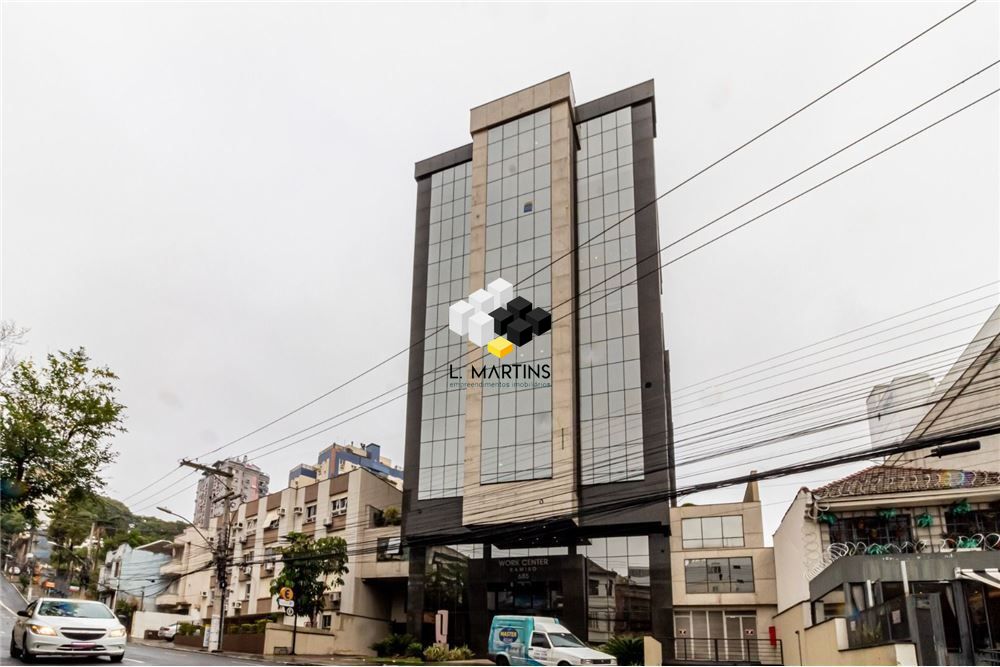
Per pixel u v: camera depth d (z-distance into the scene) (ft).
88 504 109.09
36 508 104.06
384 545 155.94
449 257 160.97
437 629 129.39
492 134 159.33
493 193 153.48
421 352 155.74
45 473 100.58
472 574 131.34
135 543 250.57
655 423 125.80
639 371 130.41
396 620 160.66
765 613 121.08
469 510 132.16
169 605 225.35
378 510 168.45
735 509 129.70
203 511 321.93
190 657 84.69
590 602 122.31
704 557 127.54
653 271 135.44
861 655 55.72
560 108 151.74
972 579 59.00
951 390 96.84
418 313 159.63
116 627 54.75
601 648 109.60
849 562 63.82
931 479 92.89
